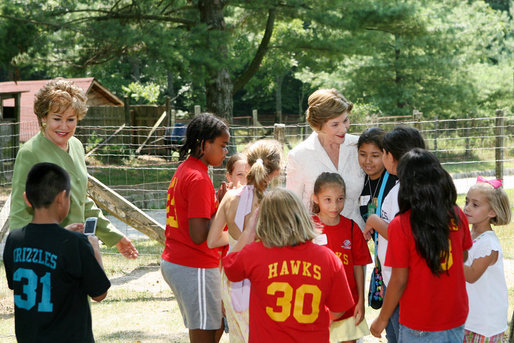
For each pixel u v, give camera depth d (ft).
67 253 9.96
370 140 13.69
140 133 70.54
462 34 86.99
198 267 13.33
